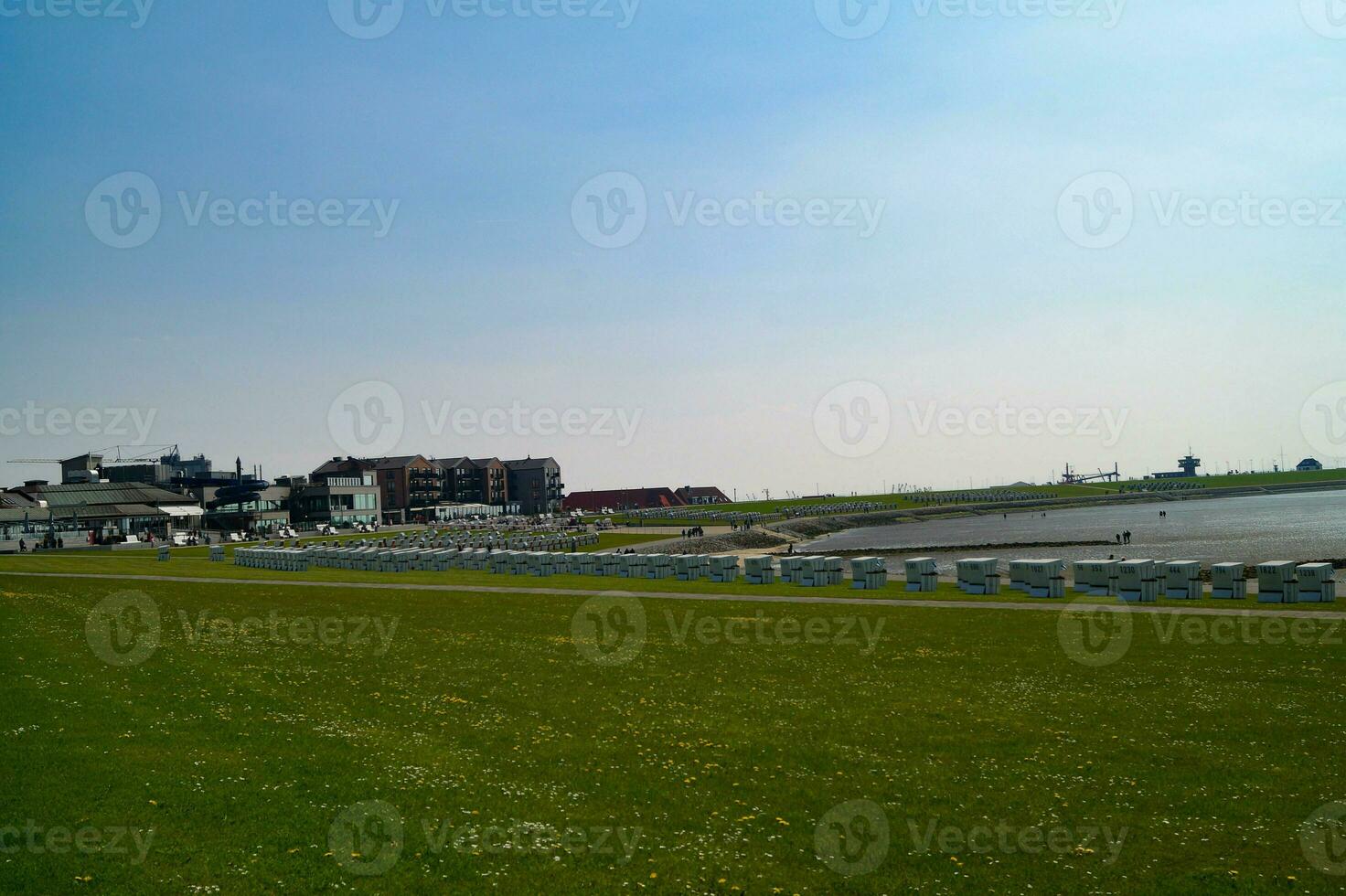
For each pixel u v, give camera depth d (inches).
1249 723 920.3
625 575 2650.1
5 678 1062.4
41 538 5305.1
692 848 645.9
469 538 5137.8
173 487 7829.7
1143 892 579.5
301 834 650.8
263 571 2962.6
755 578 2465.6
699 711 1002.1
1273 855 626.8
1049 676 1149.7
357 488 7780.5
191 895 555.5
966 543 5836.6
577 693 1090.7
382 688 1107.3
